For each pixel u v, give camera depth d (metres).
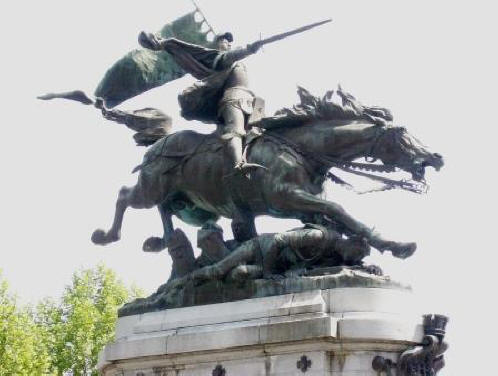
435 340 10.48
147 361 11.66
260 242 11.60
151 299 12.45
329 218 11.56
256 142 12.23
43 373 25.39
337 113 11.86
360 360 10.34
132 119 13.70
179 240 12.65
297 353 10.52
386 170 11.66
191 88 12.70
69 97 13.47
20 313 25.84
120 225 13.55
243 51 12.67
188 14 14.02
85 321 29.41
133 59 14.11
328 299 10.67
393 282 10.84
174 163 12.89
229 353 10.99
